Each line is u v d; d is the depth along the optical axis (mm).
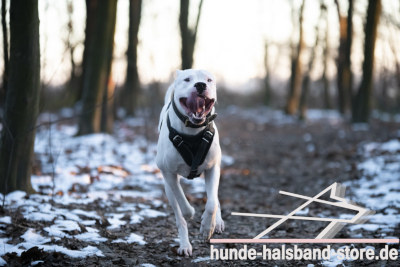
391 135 12680
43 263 3930
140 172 8641
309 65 23062
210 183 4227
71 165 8445
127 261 4164
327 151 11414
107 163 8930
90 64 11742
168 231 5195
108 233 4852
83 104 11859
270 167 10133
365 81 16828
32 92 5727
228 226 5586
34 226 4723
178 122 4051
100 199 6297
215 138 4172
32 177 7129
